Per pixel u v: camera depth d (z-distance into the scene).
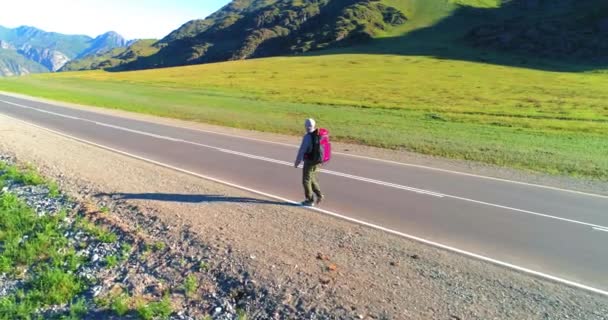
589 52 101.81
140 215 8.99
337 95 49.34
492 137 22.27
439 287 6.18
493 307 5.68
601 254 7.45
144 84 65.69
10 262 7.24
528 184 12.77
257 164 14.38
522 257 7.26
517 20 133.12
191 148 17.12
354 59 103.44
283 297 5.94
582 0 147.00
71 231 8.34
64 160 13.96
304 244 7.57
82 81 73.25
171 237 7.91
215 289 6.24
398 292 6.03
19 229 8.46
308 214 9.23
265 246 7.45
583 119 31.56
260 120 27.64
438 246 7.64
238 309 5.80
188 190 10.88
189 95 47.81
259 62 107.56
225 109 34.09
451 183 12.58
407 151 18.36
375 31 162.25
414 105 39.97
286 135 22.25
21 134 18.83
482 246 7.70
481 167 15.26
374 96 48.34
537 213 9.77
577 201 10.93
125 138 19.06
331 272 6.56
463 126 26.67
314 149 9.56
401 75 73.56
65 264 7.15
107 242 7.81
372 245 7.59
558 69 86.12
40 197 10.25
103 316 5.72
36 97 41.81
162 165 13.85
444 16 171.50
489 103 42.09
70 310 5.82
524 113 34.31
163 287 6.35
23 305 5.93
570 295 6.04
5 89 51.41
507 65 91.50
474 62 96.19
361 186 11.81
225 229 8.22
